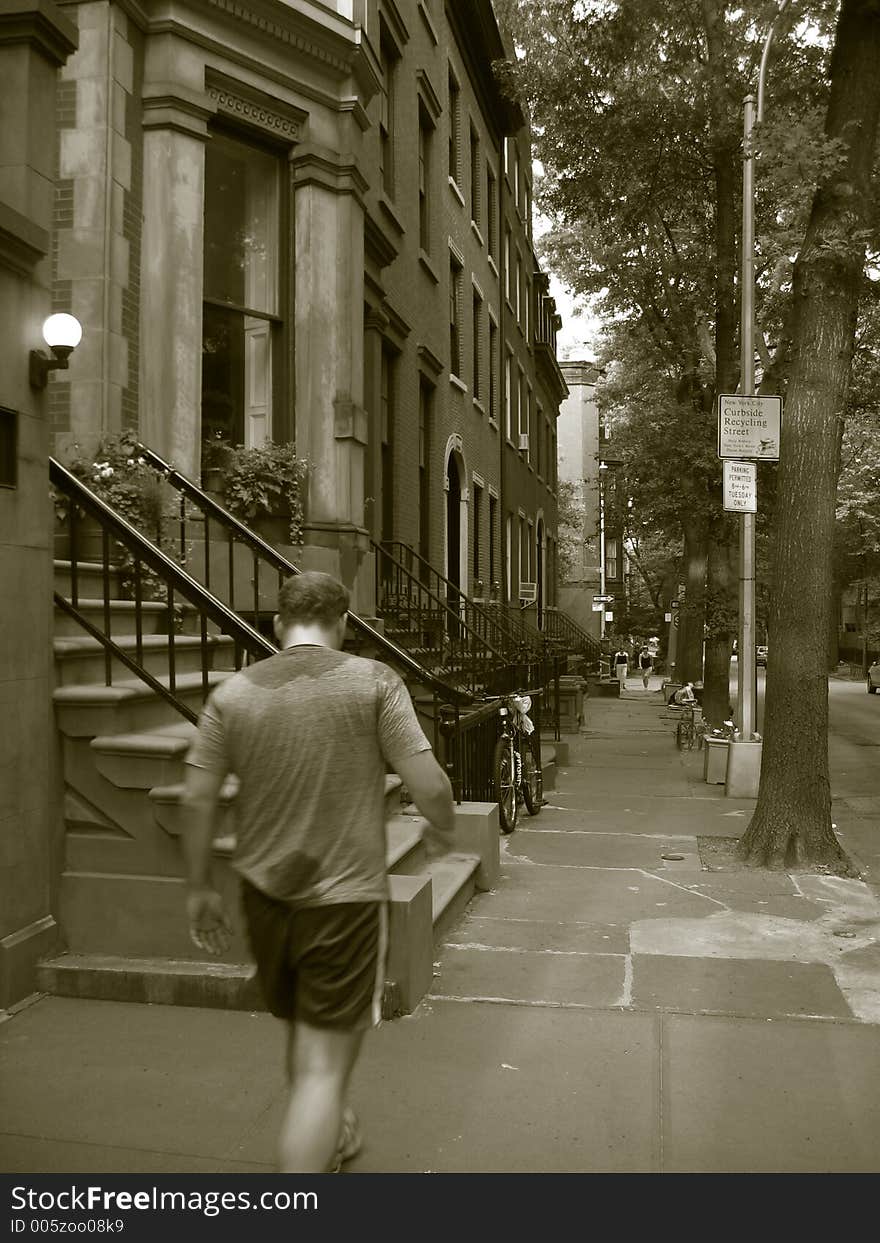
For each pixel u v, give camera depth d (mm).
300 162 10023
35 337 5027
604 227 18609
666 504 18625
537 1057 4473
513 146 28016
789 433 8406
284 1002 3098
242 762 3055
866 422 31953
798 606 8328
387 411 15367
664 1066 4387
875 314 15320
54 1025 4672
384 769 3164
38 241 4953
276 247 10070
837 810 11398
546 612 33656
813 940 6254
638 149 16484
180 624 7750
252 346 9930
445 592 17953
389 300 14516
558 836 9609
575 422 58562
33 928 5039
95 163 8172
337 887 2986
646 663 43156
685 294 20438
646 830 9953
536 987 5379
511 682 12547
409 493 15836
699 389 20359
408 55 15859
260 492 9430
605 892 7422
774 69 13797
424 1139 3732
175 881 5168
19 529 4938
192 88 8953
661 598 68875
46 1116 3842
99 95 8219
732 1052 4543
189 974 4910
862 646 57969
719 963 5793
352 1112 3592
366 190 10633
